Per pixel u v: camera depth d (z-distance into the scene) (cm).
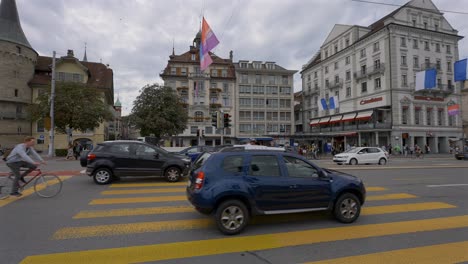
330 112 5300
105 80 4706
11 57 3903
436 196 825
